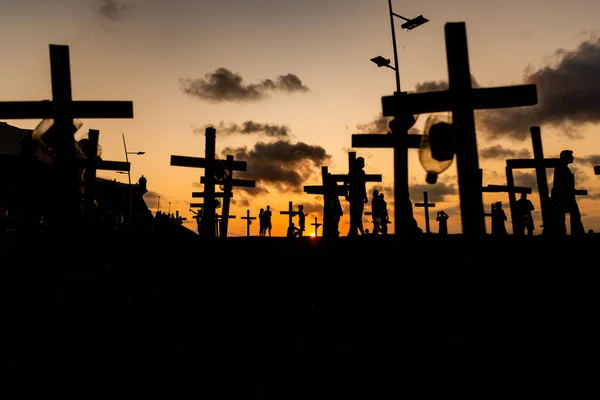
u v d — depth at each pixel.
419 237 11.54
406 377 4.19
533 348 4.75
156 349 4.86
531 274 7.88
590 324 5.36
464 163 5.23
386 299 6.73
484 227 5.16
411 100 5.61
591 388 3.93
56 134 6.91
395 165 7.25
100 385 4.04
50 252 8.05
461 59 5.32
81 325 5.56
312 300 6.73
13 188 11.45
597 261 8.91
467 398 3.82
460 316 5.76
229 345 4.97
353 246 11.47
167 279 7.96
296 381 4.12
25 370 4.32
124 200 19.41
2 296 6.58
